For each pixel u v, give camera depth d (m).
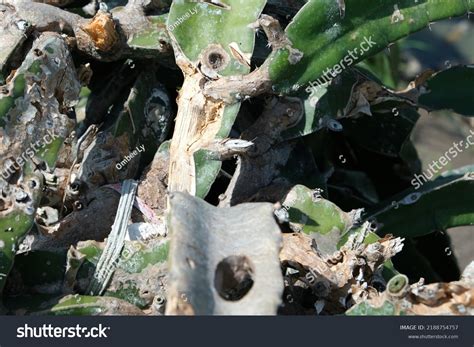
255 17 2.82
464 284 2.43
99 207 2.84
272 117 2.95
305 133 2.98
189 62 2.83
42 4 2.95
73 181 2.83
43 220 2.84
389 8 2.84
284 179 3.00
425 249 3.34
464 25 4.50
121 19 3.02
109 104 3.12
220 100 2.77
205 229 2.22
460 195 3.09
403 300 2.40
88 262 2.58
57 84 2.72
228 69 2.80
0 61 2.77
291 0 3.13
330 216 2.84
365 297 2.54
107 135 2.94
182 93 2.86
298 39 2.74
